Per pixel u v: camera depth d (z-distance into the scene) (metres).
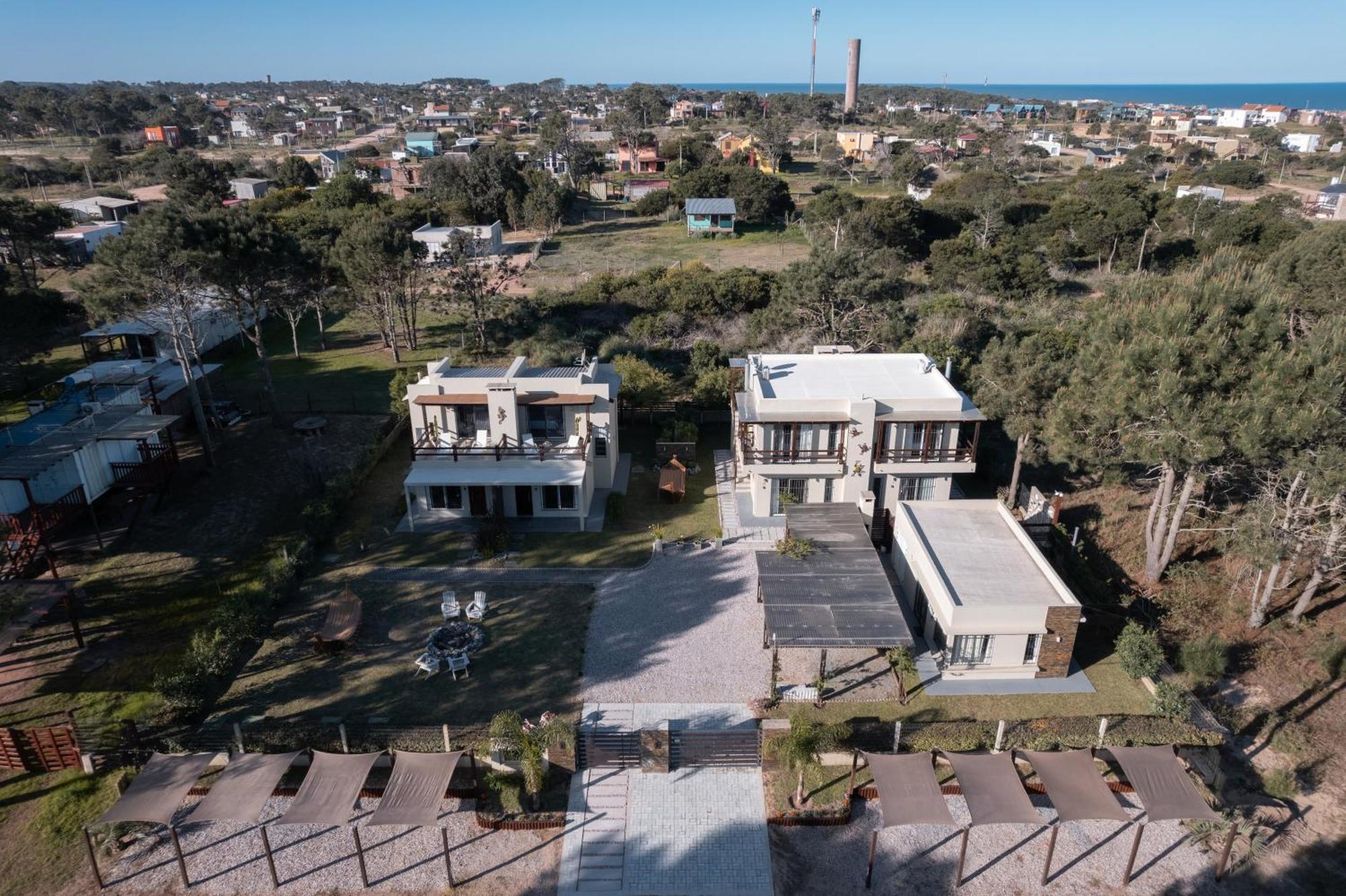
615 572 36.22
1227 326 30.16
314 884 21.92
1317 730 28.05
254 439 49.28
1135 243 91.50
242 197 130.00
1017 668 29.50
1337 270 43.22
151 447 40.84
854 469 38.69
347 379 60.19
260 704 28.06
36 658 30.33
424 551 38.00
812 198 130.00
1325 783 25.84
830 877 22.28
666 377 53.81
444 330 72.25
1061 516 42.88
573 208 131.38
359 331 72.38
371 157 191.25
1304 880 22.42
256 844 23.23
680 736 26.25
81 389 44.19
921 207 100.62
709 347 58.72
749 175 116.19
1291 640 32.62
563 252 99.62
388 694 28.56
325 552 37.94
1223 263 35.69
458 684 29.09
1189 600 35.12
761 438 38.72
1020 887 22.02
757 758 26.11
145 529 39.09
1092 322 36.72
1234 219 87.38
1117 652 30.12
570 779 25.42
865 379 42.09
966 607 28.16
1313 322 43.12
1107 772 25.38
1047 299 76.69
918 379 42.09
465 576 35.94
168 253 42.94
